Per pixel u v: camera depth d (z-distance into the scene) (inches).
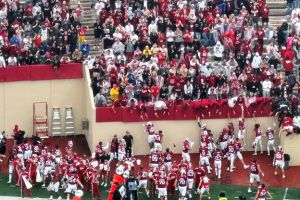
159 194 5383.9
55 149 5792.3
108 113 5949.8
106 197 5467.5
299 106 5989.2
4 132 5944.9
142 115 5969.5
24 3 6560.0
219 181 5679.1
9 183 5620.1
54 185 5477.4
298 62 6309.1
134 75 6067.9
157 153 5634.8
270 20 6707.7
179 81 6058.1
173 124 6013.8
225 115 6023.6
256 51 6269.7
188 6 6446.9
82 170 5516.7
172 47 6264.8
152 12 6407.5
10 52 6195.9
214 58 6289.4
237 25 6378.0
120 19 6378.0
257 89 6092.5
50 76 6205.7
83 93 6269.7
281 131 5905.5
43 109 6250.0
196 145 6067.9
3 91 6171.3
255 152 6043.3
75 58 6259.8
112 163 5880.9
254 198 5452.8
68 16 6382.9
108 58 6136.8
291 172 5821.9
